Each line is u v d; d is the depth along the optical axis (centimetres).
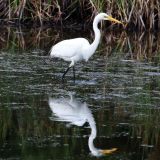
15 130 1088
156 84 1510
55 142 1023
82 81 1530
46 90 1416
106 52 2023
